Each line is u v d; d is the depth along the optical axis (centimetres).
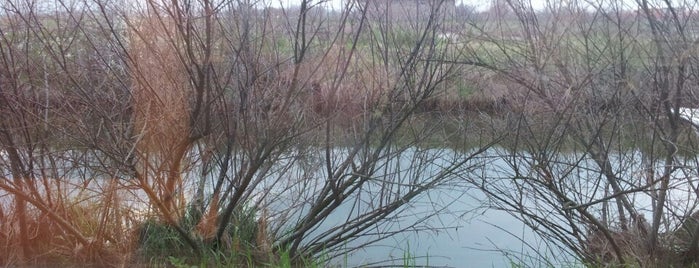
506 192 582
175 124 523
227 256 568
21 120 502
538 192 565
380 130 584
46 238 551
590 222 562
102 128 504
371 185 601
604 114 552
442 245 619
